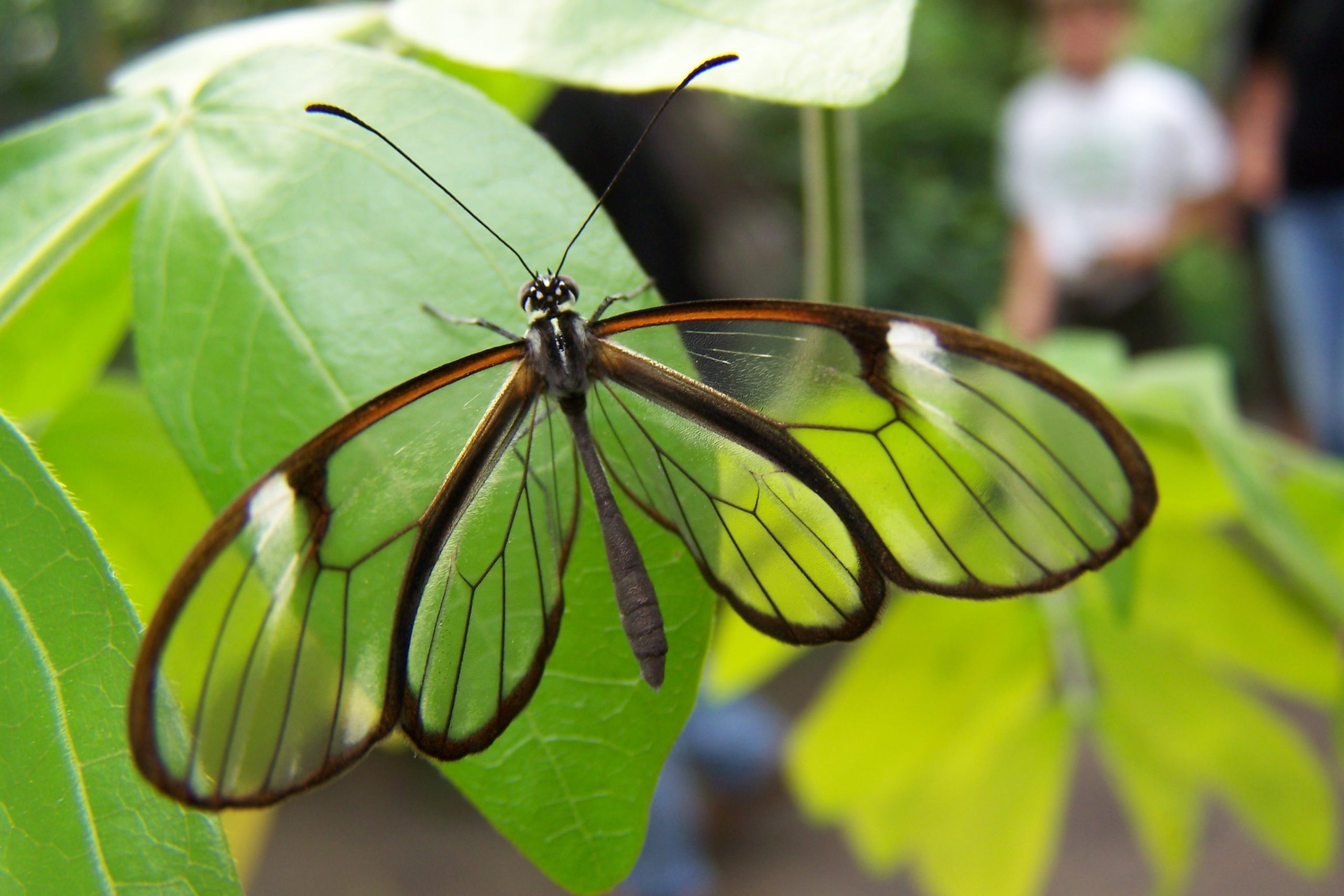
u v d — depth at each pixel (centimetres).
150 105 17
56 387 18
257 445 16
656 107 34
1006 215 95
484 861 56
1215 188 57
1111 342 20
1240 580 20
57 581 15
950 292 92
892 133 97
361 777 65
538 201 16
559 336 17
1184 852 20
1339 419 53
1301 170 52
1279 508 19
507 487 17
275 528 16
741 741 49
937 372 17
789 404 17
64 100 59
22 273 16
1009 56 107
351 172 16
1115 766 20
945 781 21
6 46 58
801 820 55
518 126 16
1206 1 134
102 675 15
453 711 16
